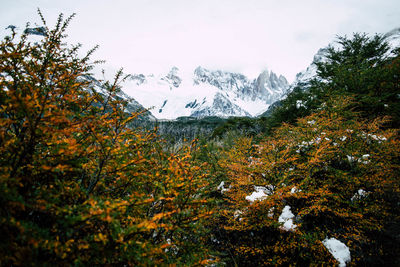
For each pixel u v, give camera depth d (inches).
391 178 128.3
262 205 122.0
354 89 279.4
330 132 159.0
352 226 116.0
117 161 69.7
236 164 153.3
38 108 58.9
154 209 90.4
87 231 64.1
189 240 100.8
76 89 71.2
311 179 130.9
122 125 77.1
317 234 112.0
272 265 109.3
